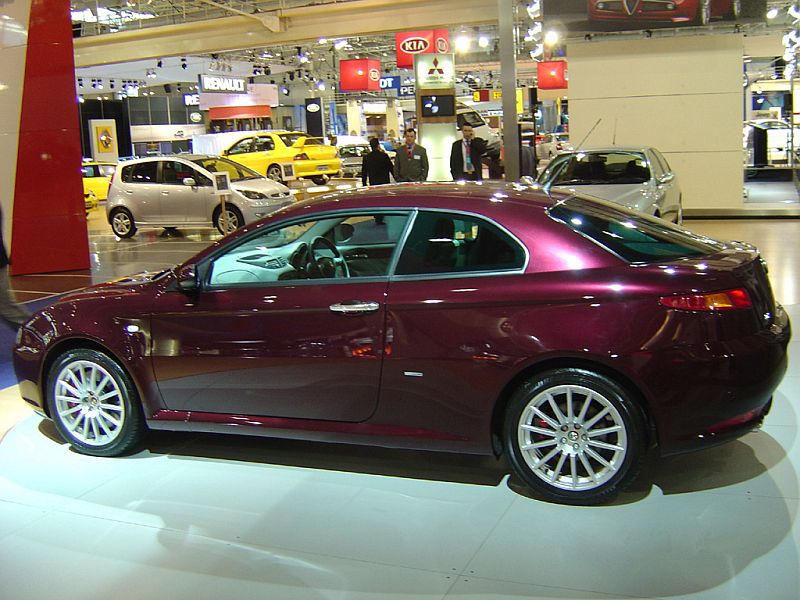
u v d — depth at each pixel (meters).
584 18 15.32
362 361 4.08
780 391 5.30
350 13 23.33
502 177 14.58
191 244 15.38
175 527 3.88
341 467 4.51
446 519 3.81
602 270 3.77
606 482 3.78
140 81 38.66
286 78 46.41
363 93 47.03
